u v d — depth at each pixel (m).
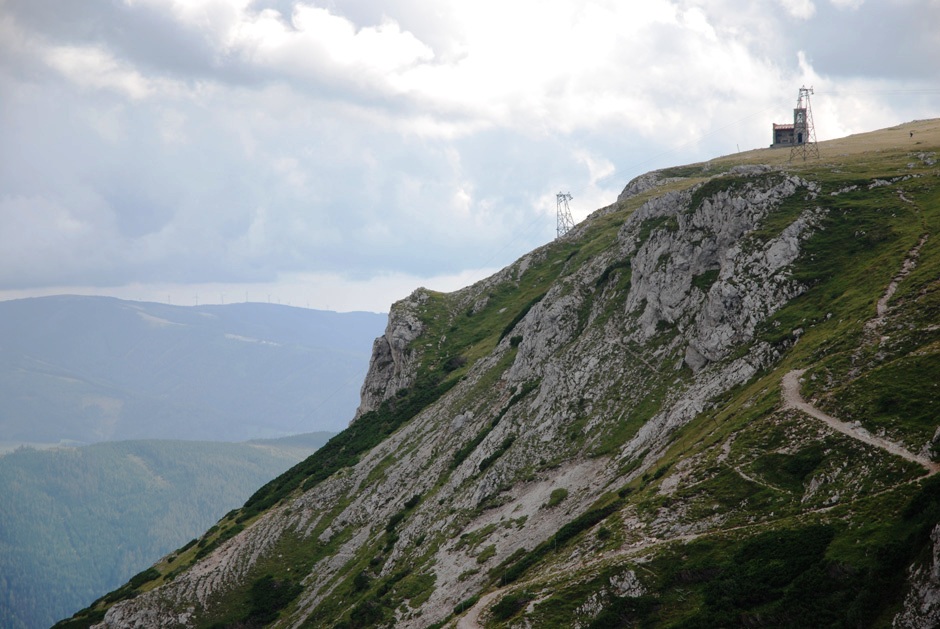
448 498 155.12
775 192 153.38
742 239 145.12
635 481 116.00
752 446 100.75
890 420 91.06
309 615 151.12
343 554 168.38
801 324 122.31
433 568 135.12
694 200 163.12
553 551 111.69
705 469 102.69
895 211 137.88
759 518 90.69
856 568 75.81
